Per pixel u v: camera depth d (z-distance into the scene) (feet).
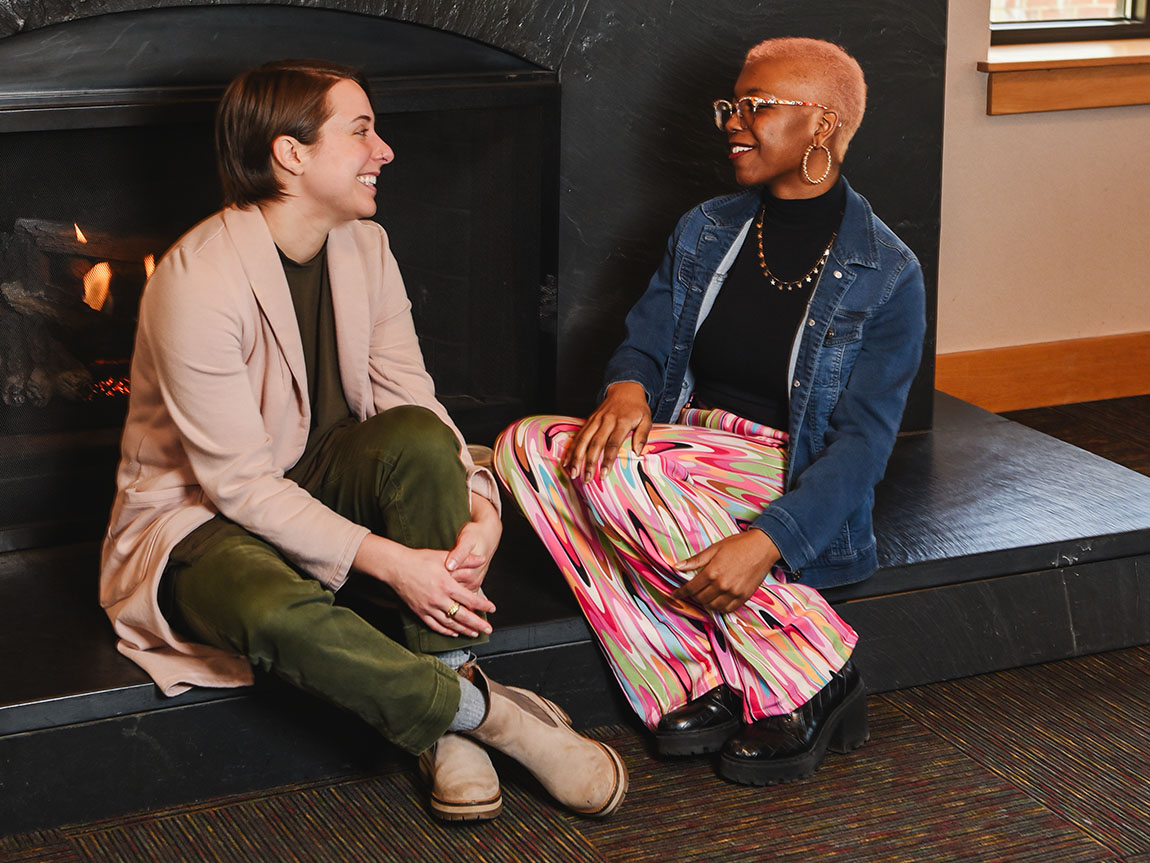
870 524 7.11
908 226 9.24
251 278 5.88
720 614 6.51
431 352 8.49
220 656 6.14
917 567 7.31
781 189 6.88
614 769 6.19
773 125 6.64
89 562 7.51
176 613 6.05
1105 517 8.01
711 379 7.27
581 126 8.33
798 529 6.35
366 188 6.04
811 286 6.83
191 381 5.70
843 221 6.85
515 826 6.15
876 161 9.05
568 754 6.10
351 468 6.07
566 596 7.08
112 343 7.68
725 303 7.02
